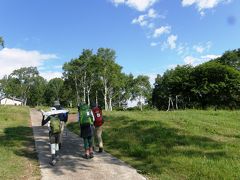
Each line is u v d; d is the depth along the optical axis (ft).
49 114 36.55
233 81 223.51
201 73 233.96
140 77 354.95
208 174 28.02
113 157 37.52
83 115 37.06
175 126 55.31
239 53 270.87
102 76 266.77
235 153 36.19
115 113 83.56
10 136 53.98
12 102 428.56
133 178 28.63
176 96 248.11
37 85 444.96
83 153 39.75
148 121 58.85
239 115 75.10
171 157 34.60
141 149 38.91
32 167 32.63
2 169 30.91
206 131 51.47
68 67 278.67
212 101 229.04
